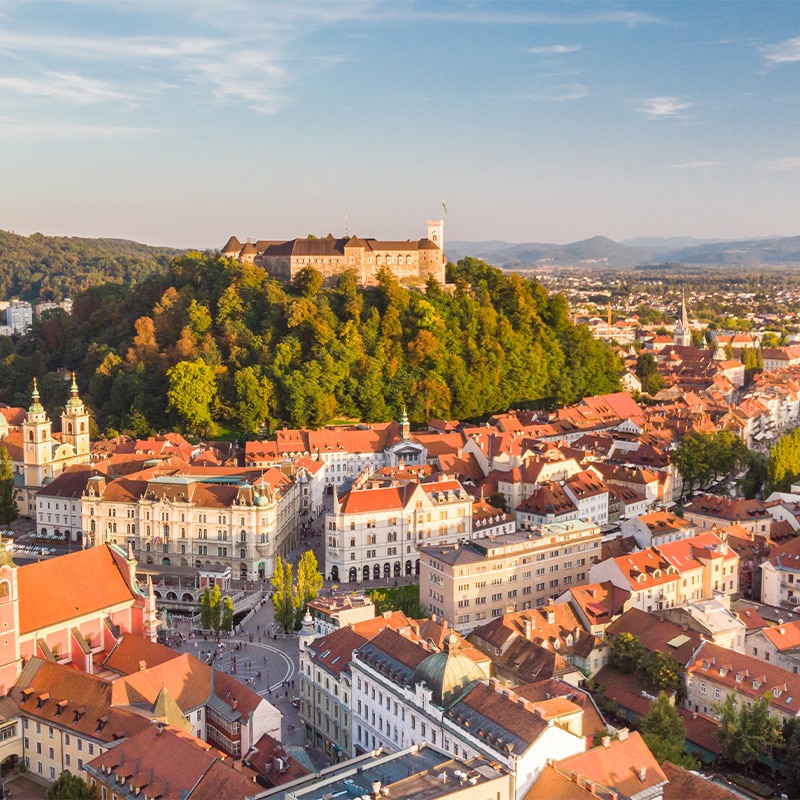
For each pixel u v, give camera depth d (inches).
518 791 5157.5
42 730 6471.5
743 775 6505.9
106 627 7642.7
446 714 5772.6
